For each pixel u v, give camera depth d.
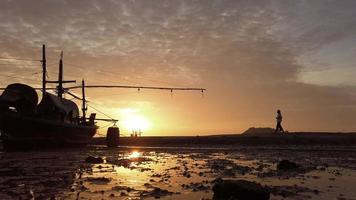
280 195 11.84
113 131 51.06
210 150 38.78
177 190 12.77
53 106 42.38
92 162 24.09
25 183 14.36
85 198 11.32
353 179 15.80
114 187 13.34
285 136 47.72
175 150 39.75
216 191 11.02
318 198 11.41
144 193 12.18
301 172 18.36
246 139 49.12
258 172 18.44
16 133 39.19
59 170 19.25
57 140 43.75
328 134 49.00
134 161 25.31
